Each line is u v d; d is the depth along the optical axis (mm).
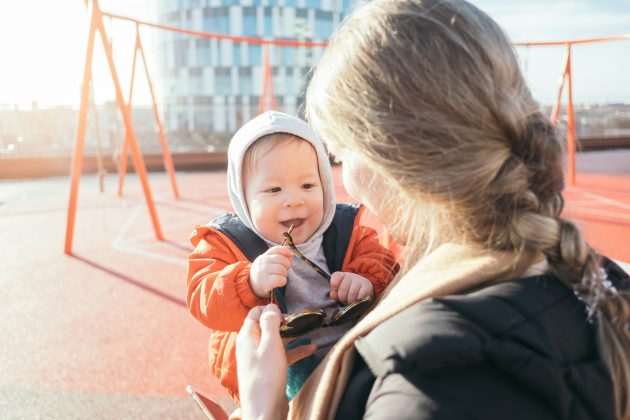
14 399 1917
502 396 500
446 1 623
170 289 3150
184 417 1800
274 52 47031
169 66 50625
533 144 601
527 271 613
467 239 614
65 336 2477
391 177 614
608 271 704
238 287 1097
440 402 492
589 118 16938
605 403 548
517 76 630
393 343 524
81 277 3398
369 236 1385
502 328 521
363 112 612
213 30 47812
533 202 590
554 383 505
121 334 2496
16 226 5121
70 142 12281
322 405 611
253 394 712
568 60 5738
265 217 1212
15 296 3043
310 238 1259
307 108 779
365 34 629
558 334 544
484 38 596
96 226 5035
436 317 529
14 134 11617
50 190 8391
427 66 579
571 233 579
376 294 1171
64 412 1833
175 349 2328
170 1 49719
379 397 525
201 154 12477
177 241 4352
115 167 11703
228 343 1210
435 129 574
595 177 8547
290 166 1208
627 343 573
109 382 2037
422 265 647
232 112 15781
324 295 1209
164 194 7293
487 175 565
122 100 4023
